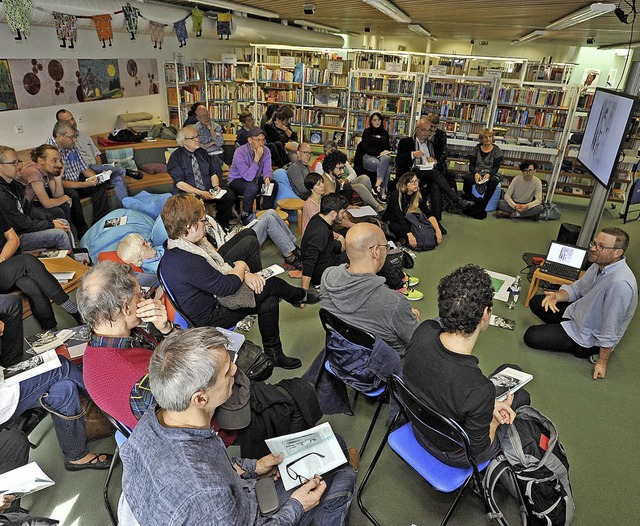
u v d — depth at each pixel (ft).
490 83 22.91
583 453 7.62
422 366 5.05
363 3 18.76
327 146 18.04
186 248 7.34
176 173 15.19
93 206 15.69
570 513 5.81
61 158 14.65
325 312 6.80
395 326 6.73
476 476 5.49
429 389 4.99
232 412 5.00
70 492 6.54
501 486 6.68
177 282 7.30
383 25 28.78
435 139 19.95
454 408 4.80
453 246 16.70
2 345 8.05
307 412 5.82
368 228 6.81
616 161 12.16
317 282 12.09
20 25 13.29
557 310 10.56
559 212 20.42
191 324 7.71
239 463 5.08
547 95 22.33
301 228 15.12
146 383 4.75
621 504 6.68
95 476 6.82
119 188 16.78
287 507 4.31
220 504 3.40
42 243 11.66
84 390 6.68
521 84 23.06
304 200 17.30
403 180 15.74
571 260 11.96
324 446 5.30
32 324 9.39
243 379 5.24
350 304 6.81
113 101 21.27
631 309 8.87
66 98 18.37
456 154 23.57
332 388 7.66
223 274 7.75
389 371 6.36
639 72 13.26
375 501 6.63
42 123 17.28
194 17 21.72
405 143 19.42
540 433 6.07
